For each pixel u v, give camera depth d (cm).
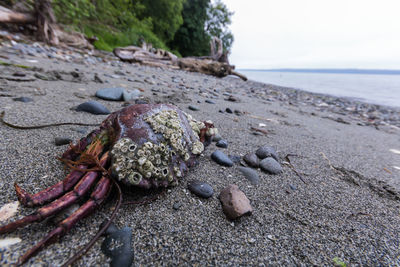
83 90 51
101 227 16
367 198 26
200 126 27
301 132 52
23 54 75
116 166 17
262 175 28
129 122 20
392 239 20
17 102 36
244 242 17
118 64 108
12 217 15
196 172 26
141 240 16
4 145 23
